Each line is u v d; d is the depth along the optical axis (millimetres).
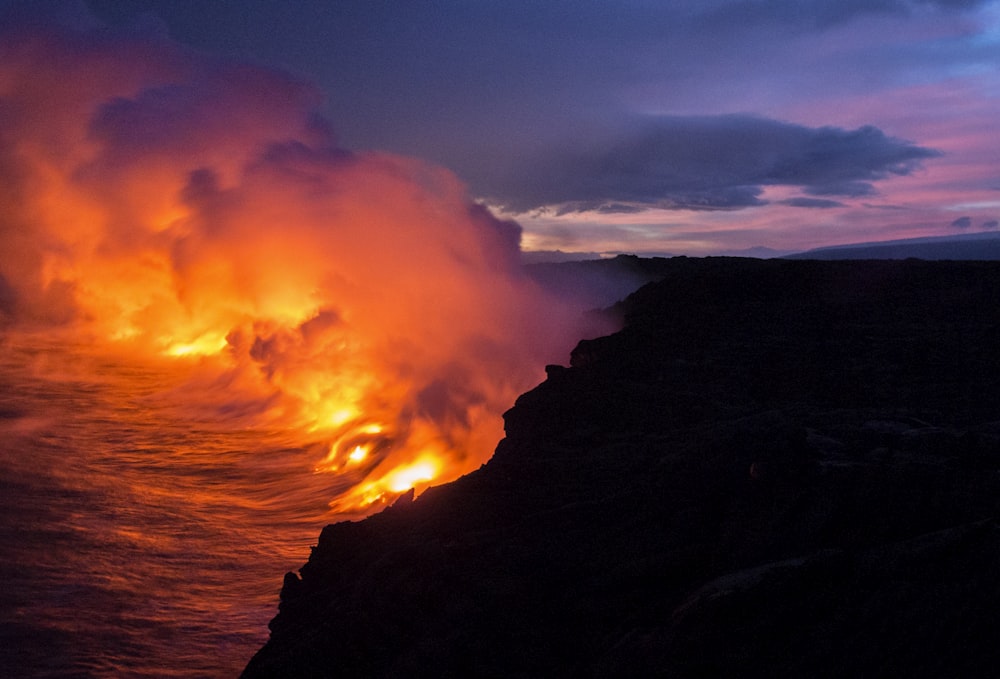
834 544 4637
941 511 4656
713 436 5801
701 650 4074
